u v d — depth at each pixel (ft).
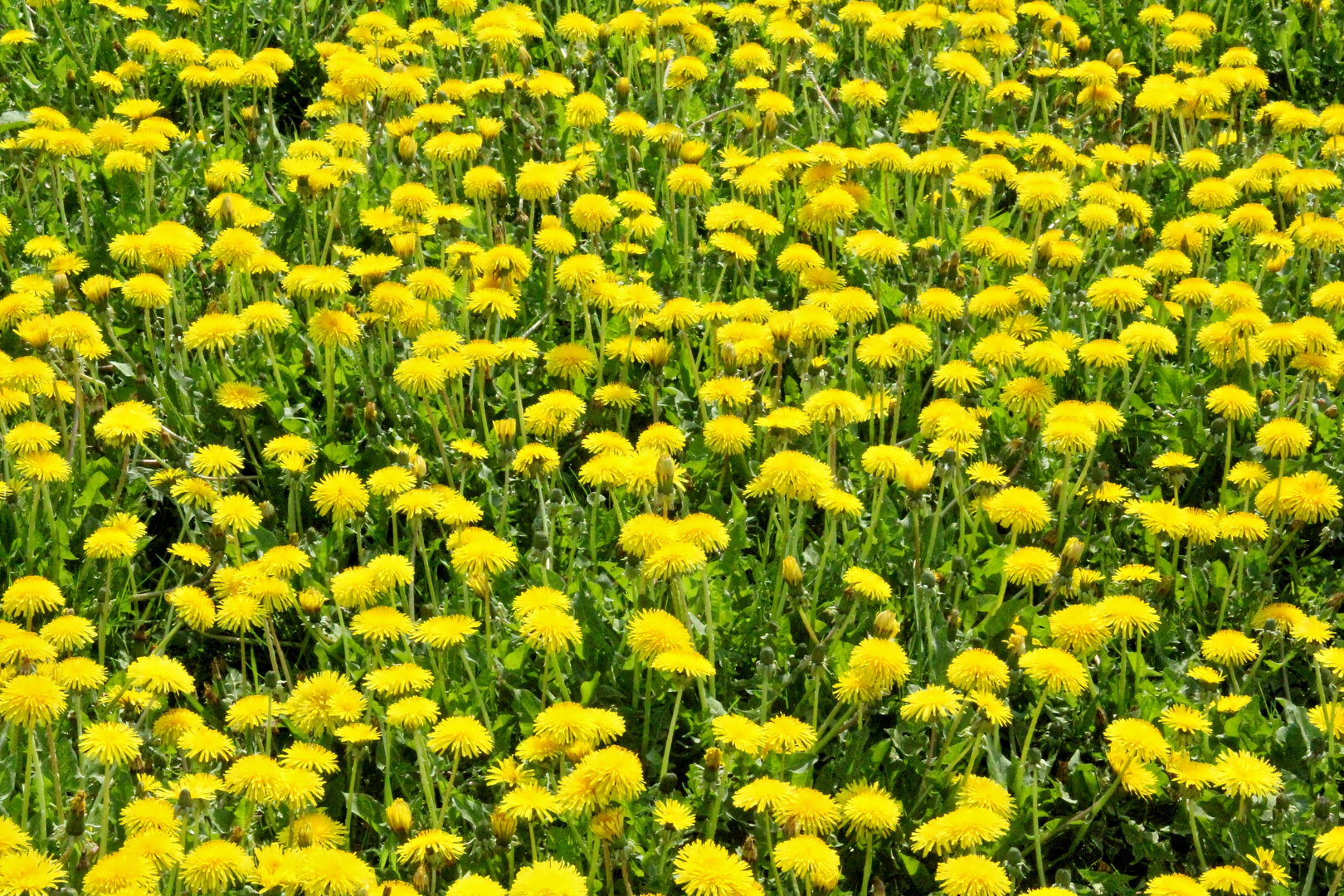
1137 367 18.10
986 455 16.37
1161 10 24.58
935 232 20.21
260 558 14.40
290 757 11.97
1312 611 15.34
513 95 21.30
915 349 15.69
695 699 13.75
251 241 16.88
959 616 14.07
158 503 15.80
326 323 15.87
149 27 23.62
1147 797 13.21
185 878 10.72
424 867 11.17
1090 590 14.80
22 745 12.44
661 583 13.94
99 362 16.98
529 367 17.42
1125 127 24.86
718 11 24.30
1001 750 13.43
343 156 19.60
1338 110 21.67
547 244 17.56
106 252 18.12
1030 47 24.11
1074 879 13.07
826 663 13.70
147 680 12.18
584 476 14.23
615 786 11.10
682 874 10.71
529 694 13.08
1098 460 17.10
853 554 15.03
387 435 16.38
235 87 22.98
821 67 24.18
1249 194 20.95
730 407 15.44
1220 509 15.90
